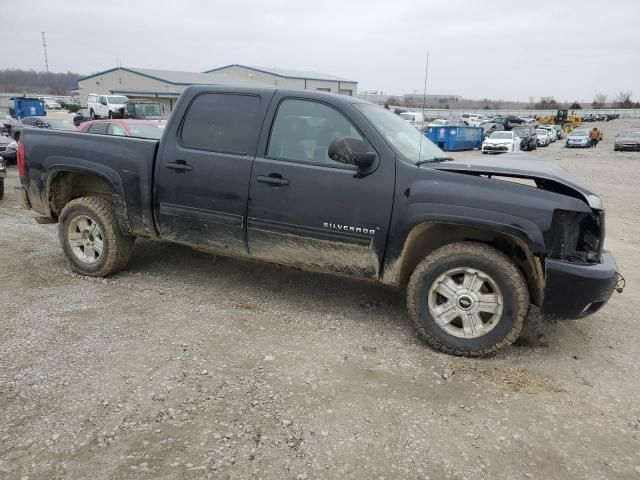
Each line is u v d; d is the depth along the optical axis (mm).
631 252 7648
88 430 2836
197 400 3160
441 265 3857
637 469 2723
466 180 3807
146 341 3912
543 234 3611
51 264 5727
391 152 3998
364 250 4074
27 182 5441
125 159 4852
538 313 4793
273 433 2883
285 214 4262
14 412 2971
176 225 4785
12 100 37500
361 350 3930
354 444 2826
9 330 4016
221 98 4613
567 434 2998
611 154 35031
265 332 4172
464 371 3668
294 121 4328
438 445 2850
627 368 3871
